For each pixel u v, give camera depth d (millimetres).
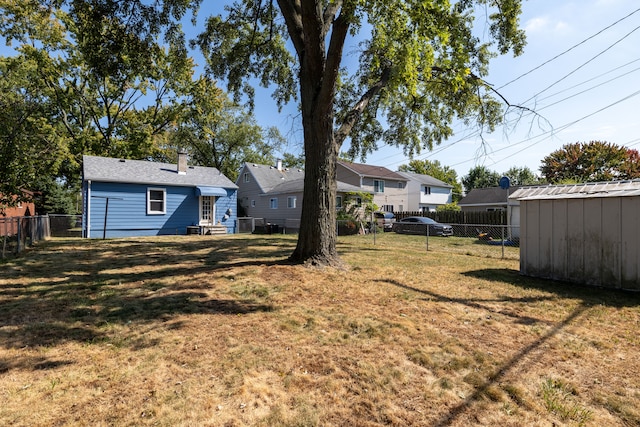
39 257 8758
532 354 3314
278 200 24797
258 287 5551
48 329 3717
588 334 3863
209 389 2588
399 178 33188
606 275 6090
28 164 10641
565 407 2453
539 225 7043
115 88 22859
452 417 2328
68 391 2514
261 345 3400
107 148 23922
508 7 7961
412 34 6594
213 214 18719
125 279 6145
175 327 3832
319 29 6672
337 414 2342
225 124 33500
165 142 30688
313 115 7156
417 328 3951
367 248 12133
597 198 6215
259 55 10859
